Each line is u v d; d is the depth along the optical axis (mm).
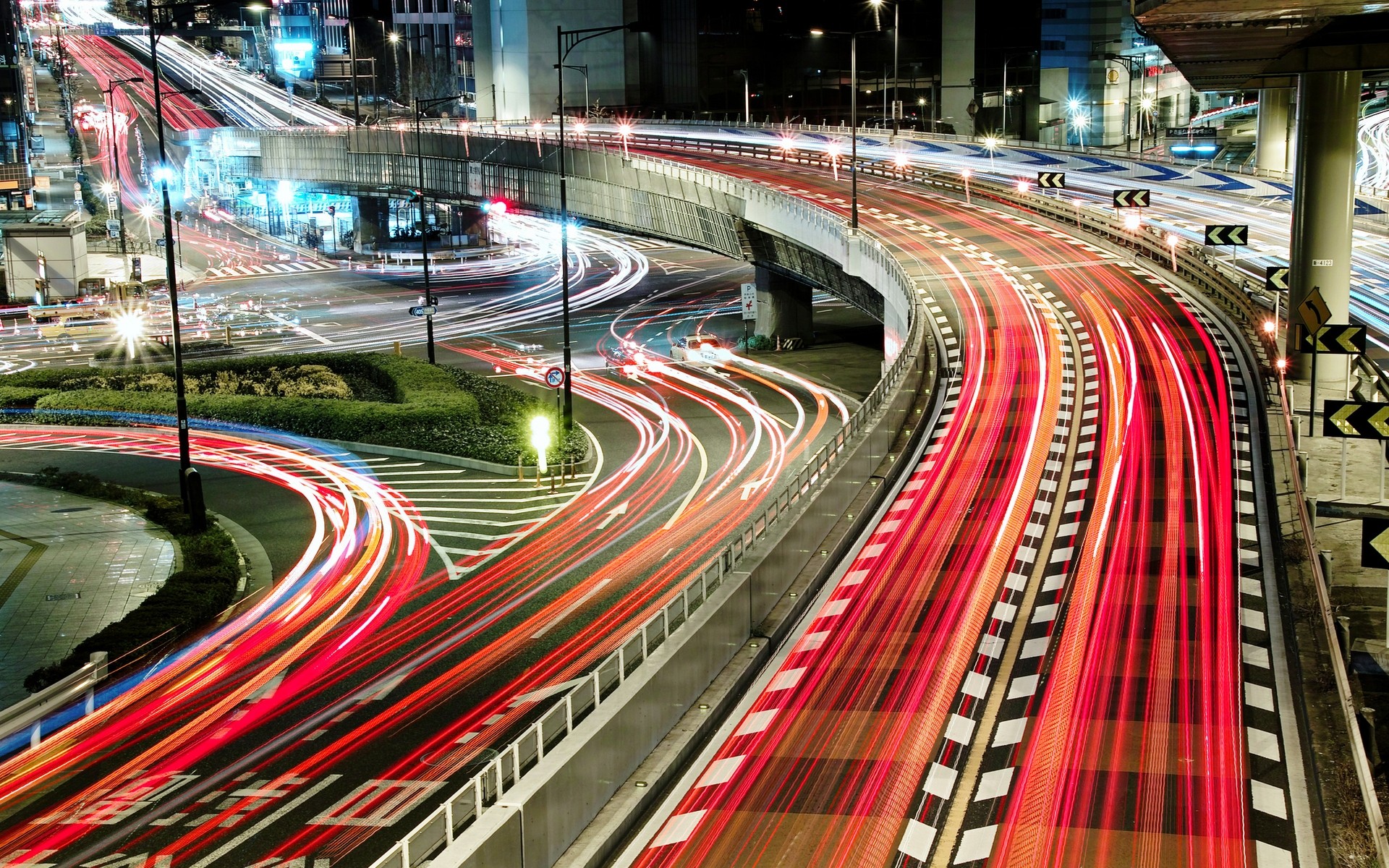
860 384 72750
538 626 34781
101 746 27781
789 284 84812
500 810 17562
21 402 68375
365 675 31625
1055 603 31156
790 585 32062
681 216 84562
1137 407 48281
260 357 77938
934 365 55750
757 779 22828
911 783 22641
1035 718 25156
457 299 113938
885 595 32188
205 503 49219
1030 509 38281
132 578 39969
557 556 41219
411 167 116500
